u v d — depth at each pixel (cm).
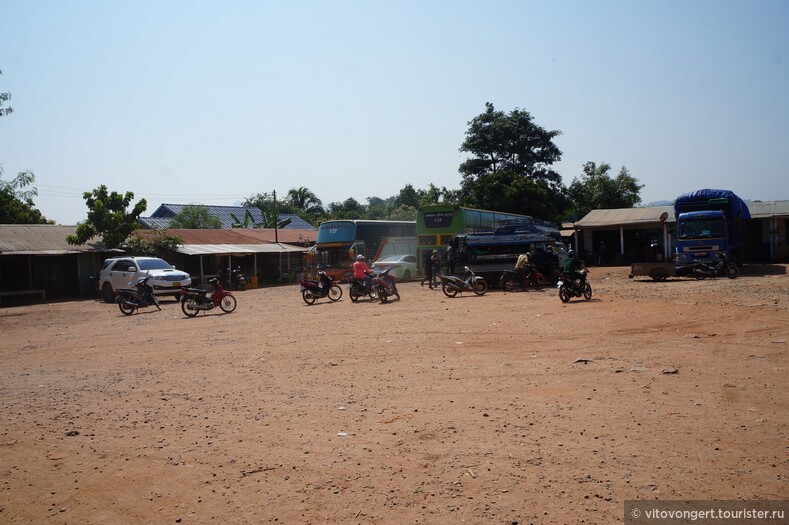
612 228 4400
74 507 474
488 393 762
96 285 3162
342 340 1262
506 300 1944
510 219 3784
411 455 549
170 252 3475
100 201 3186
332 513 440
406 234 3925
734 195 2611
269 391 830
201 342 1337
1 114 2850
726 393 701
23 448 623
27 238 3167
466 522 415
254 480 509
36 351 1330
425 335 1271
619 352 982
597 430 591
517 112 5853
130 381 945
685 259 2509
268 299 2538
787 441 536
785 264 3316
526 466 508
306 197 7619
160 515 452
